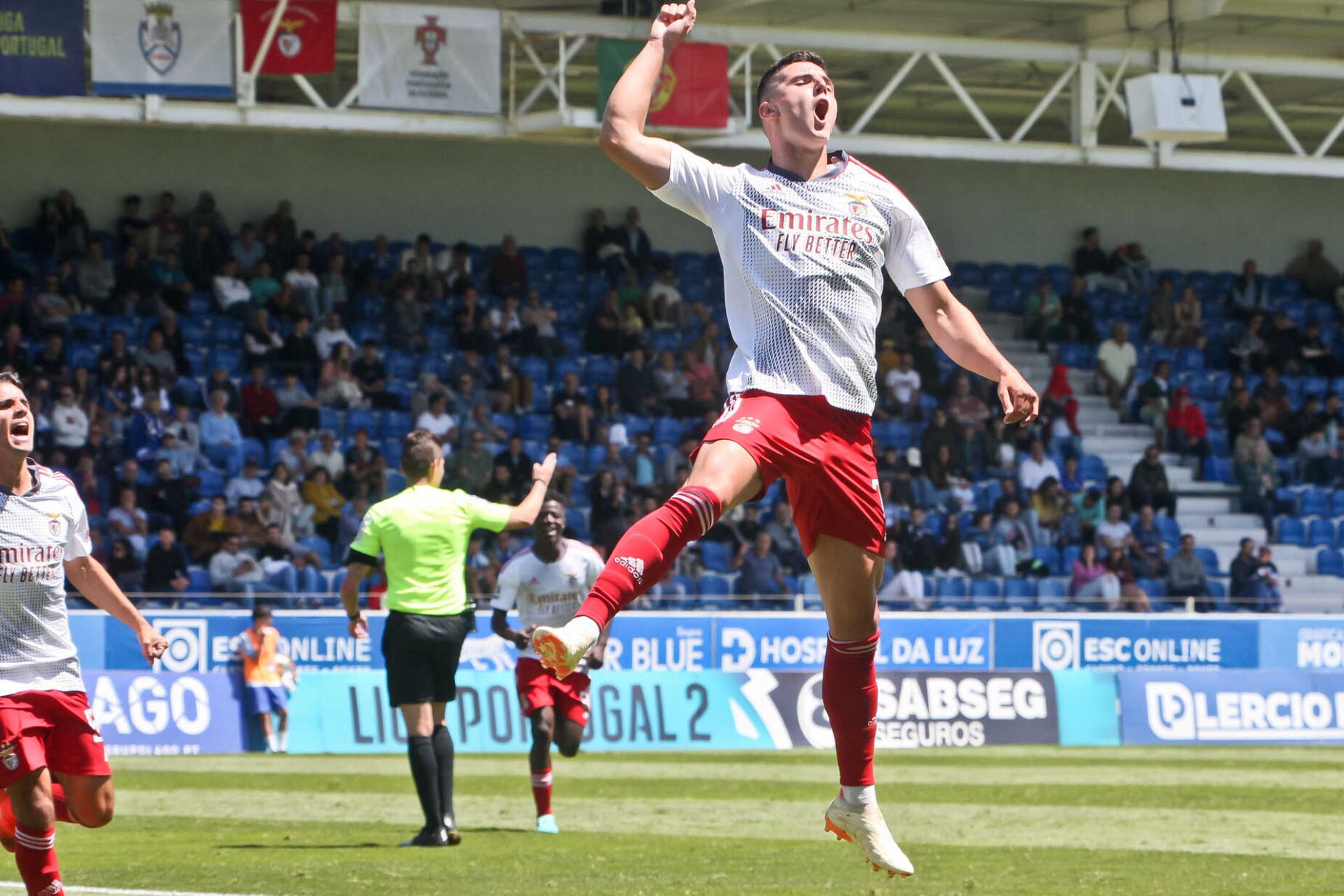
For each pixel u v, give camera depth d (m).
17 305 25.28
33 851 6.00
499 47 22.94
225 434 24.52
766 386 4.64
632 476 25.78
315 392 26.44
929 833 11.13
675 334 30.08
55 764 6.16
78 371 23.86
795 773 16.19
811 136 4.75
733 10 25.03
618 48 23.14
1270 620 22.91
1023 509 27.34
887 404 28.91
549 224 31.78
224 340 26.86
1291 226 36.28
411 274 28.34
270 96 29.72
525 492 24.64
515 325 28.75
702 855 9.65
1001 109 33.41
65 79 21.27
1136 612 24.38
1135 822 11.88
